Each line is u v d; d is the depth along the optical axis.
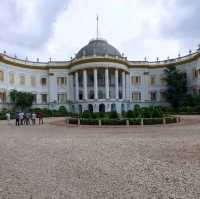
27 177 7.44
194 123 26.53
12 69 59.88
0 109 53.62
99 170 8.09
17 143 14.77
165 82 68.12
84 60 59.31
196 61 59.31
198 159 9.40
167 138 15.32
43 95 66.56
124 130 21.06
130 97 67.69
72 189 6.30
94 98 58.75
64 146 13.18
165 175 7.39
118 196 5.75
